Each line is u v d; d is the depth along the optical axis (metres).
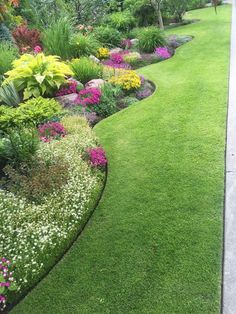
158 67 8.34
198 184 3.73
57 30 8.78
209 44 9.64
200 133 4.72
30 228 3.21
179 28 13.16
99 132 5.31
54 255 3.10
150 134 4.96
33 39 9.37
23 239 3.13
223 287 2.58
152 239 3.12
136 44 10.40
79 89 6.65
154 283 2.70
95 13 12.26
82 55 8.78
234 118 4.97
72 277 2.90
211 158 4.13
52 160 4.11
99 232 3.34
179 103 5.83
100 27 11.10
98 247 3.16
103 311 2.56
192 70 7.54
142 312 2.50
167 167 4.11
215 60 7.96
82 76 7.18
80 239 3.30
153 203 3.57
